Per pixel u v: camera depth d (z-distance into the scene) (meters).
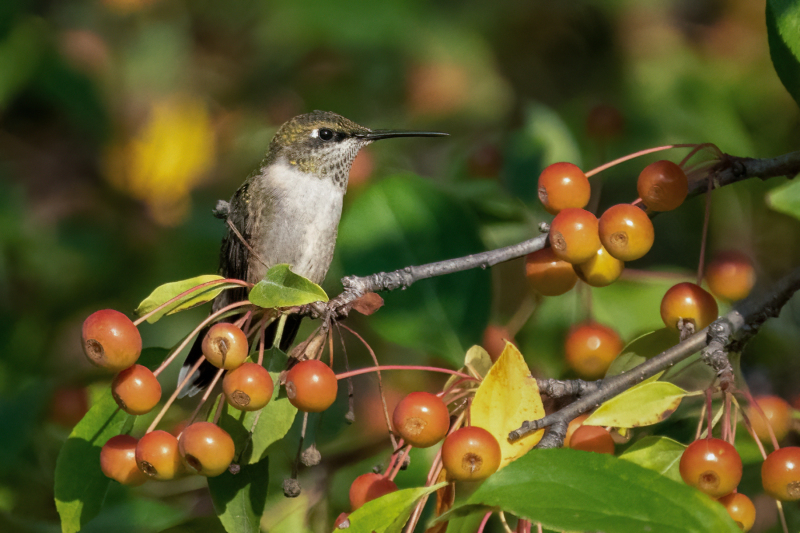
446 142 10.51
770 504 5.78
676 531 3.29
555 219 4.59
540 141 7.75
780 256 8.28
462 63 10.35
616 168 8.53
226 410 4.58
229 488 4.57
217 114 10.38
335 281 8.30
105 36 10.08
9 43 8.67
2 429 6.23
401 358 7.93
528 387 4.18
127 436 4.36
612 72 9.91
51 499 6.11
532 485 3.51
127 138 9.56
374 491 4.20
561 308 6.76
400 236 6.30
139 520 6.03
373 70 10.37
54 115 9.38
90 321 4.12
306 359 4.78
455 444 3.93
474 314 6.09
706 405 4.16
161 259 9.03
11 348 8.37
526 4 10.27
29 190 9.19
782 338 7.21
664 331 4.96
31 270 8.85
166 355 5.36
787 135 8.64
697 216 8.58
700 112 8.73
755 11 9.38
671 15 9.73
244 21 10.68
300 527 6.18
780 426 4.73
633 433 5.30
